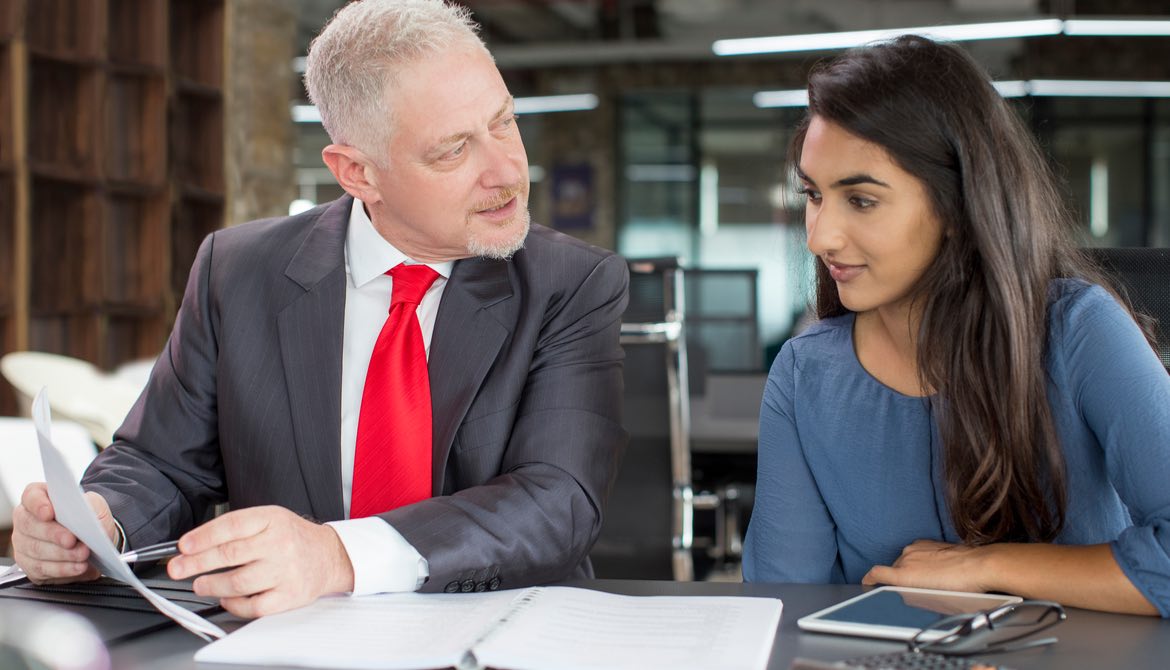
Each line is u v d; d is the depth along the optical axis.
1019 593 1.05
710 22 9.85
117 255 4.69
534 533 1.22
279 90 5.73
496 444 1.37
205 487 1.48
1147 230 10.47
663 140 11.74
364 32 1.31
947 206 1.12
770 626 0.92
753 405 4.06
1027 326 1.14
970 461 1.17
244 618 1.03
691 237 11.74
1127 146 10.43
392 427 1.35
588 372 1.41
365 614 0.99
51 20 4.30
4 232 4.05
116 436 1.50
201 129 5.13
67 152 4.38
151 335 4.75
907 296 1.21
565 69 11.65
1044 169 1.19
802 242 1.38
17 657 0.90
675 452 2.48
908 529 1.26
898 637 0.91
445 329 1.39
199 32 5.14
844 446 1.28
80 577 1.15
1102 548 1.03
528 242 1.48
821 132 1.13
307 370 1.39
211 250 1.52
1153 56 10.25
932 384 1.17
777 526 1.32
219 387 1.43
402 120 1.29
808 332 1.36
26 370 3.24
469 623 0.94
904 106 1.10
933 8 9.06
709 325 4.89
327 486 1.37
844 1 9.22
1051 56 10.37
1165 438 1.06
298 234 1.49
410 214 1.34
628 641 0.89
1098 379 1.12
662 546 2.48
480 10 9.83
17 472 2.52
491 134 1.33
